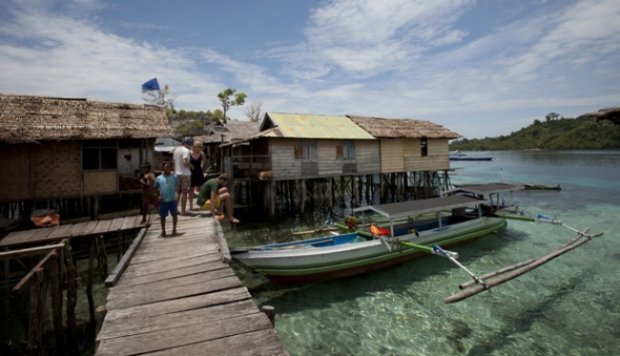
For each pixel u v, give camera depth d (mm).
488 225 14273
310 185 22062
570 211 20984
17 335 7332
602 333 7629
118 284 5098
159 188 7777
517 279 10508
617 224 17578
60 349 6684
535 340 7398
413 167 24375
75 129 13375
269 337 3494
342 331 7809
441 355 6930
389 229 12258
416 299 9336
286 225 18375
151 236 7926
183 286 4969
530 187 30703
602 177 37688
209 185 9711
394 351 7070
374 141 22531
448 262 11992
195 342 3408
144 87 20672
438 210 12078
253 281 10469
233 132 31078
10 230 11023
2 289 7934
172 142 28734
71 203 17938
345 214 19938
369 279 10625
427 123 27094
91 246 8586
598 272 10984
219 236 7559
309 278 10039
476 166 61781
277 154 18703
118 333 3605
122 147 15406
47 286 9188
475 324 8062
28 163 13117
